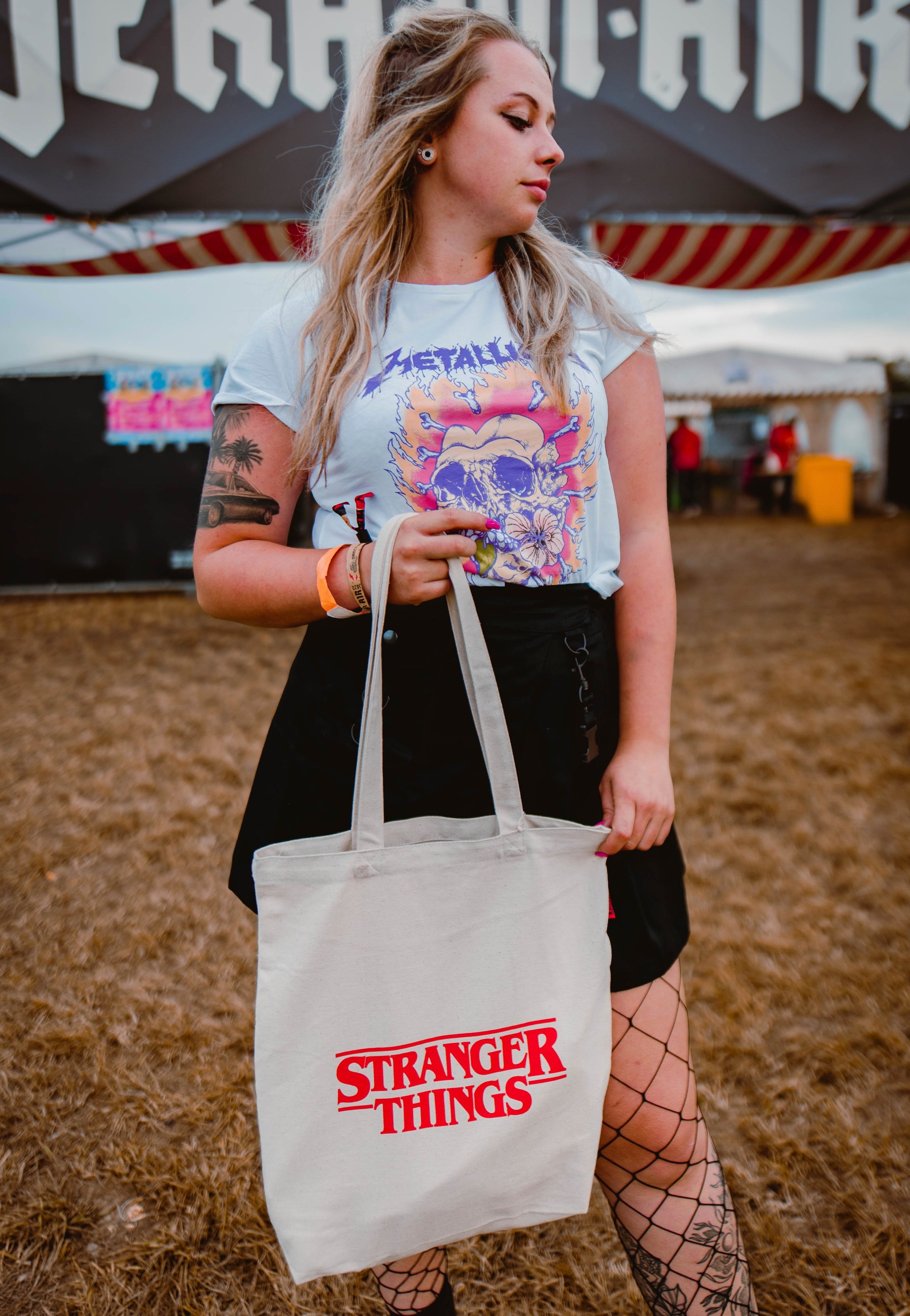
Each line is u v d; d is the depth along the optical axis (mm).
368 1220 861
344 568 849
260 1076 843
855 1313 1350
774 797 3186
